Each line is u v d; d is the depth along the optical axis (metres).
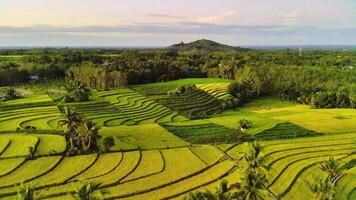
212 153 118.50
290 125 154.25
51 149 110.94
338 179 100.50
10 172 95.00
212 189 90.75
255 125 154.12
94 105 177.12
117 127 147.25
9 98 186.00
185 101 197.38
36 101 175.38
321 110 189.50
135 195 87.75
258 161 79.56
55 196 84.56
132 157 111.19
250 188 73.19
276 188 94.06
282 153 120.12
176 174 99.50
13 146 112.38
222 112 191.75
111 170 100.44
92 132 112.75
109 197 85.62
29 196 65.81
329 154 120.00
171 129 148.62
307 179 100.00
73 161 105.25
